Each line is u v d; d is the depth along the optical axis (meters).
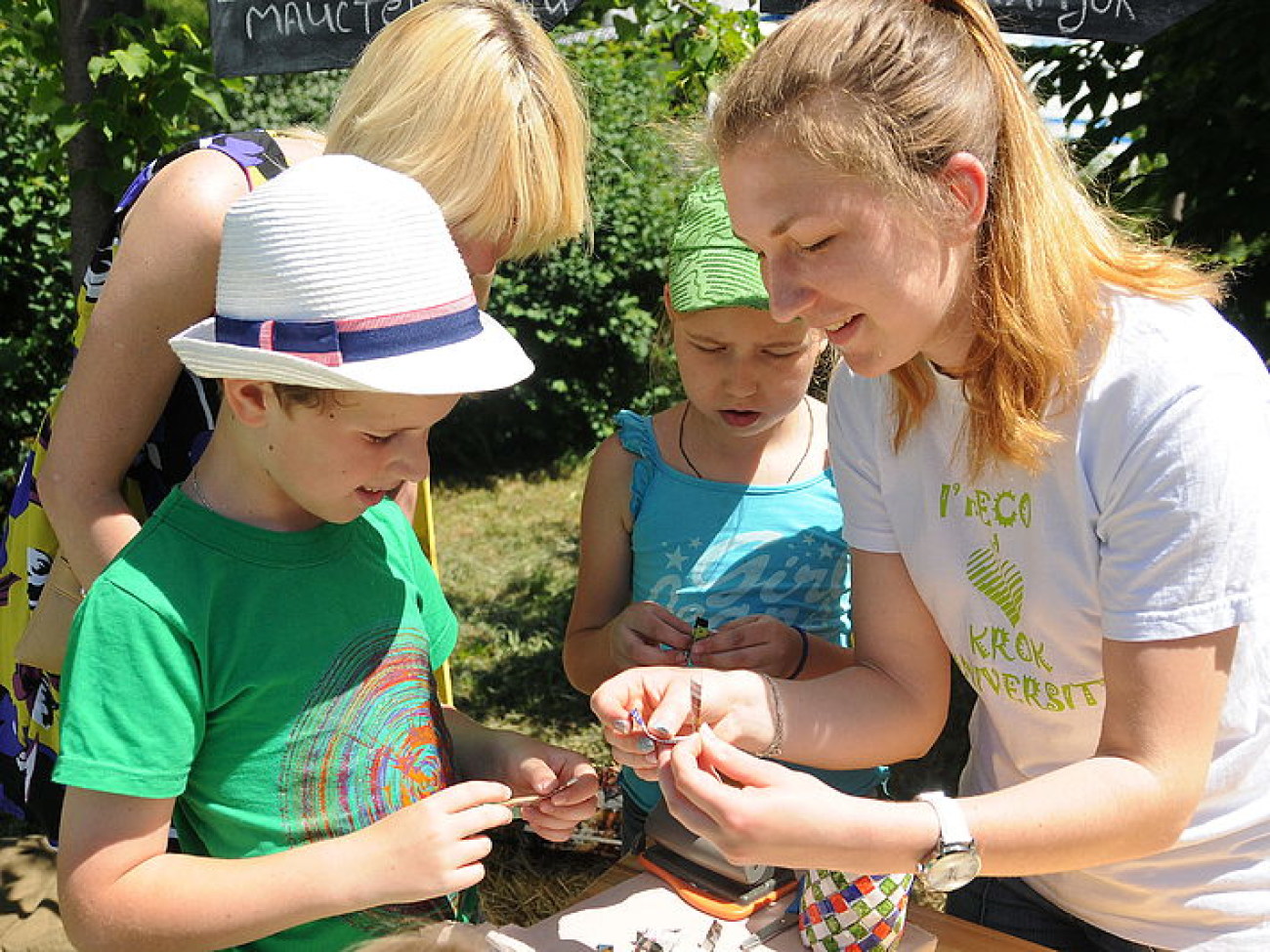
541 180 1.74
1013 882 1.97
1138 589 1.47
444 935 1.49
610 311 8.31
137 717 1.42
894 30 1.42
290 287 1.38
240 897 1.40
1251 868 1.65
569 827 1.74
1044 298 1.46
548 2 2.75
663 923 1.77
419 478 1.50
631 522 2.34
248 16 2.78
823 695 1.85
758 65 1.46
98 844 1.41
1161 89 4.02
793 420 2.33
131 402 1.72
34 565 1.97
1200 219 4.00
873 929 1.66
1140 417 1.46
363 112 1.74
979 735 1.96
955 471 1.69
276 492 1.55
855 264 1.41
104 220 3.38
